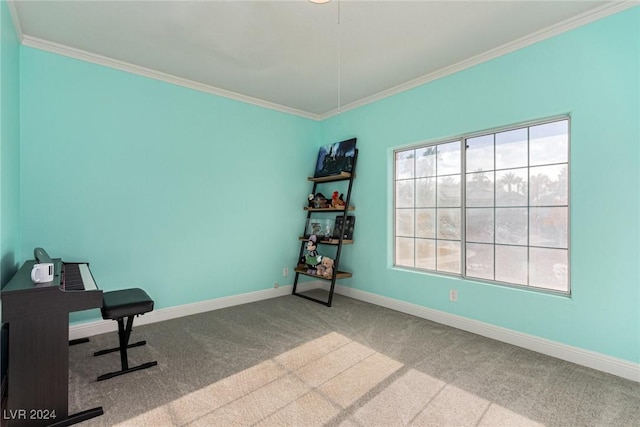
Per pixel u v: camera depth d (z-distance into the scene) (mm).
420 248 3447
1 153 1760
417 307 3334
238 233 3789
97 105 2834
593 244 2219
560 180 2447
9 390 1579
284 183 4234
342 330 2943
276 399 1874
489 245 2863
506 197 2752
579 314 2277
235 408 1790
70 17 2229
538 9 2148
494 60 2719
